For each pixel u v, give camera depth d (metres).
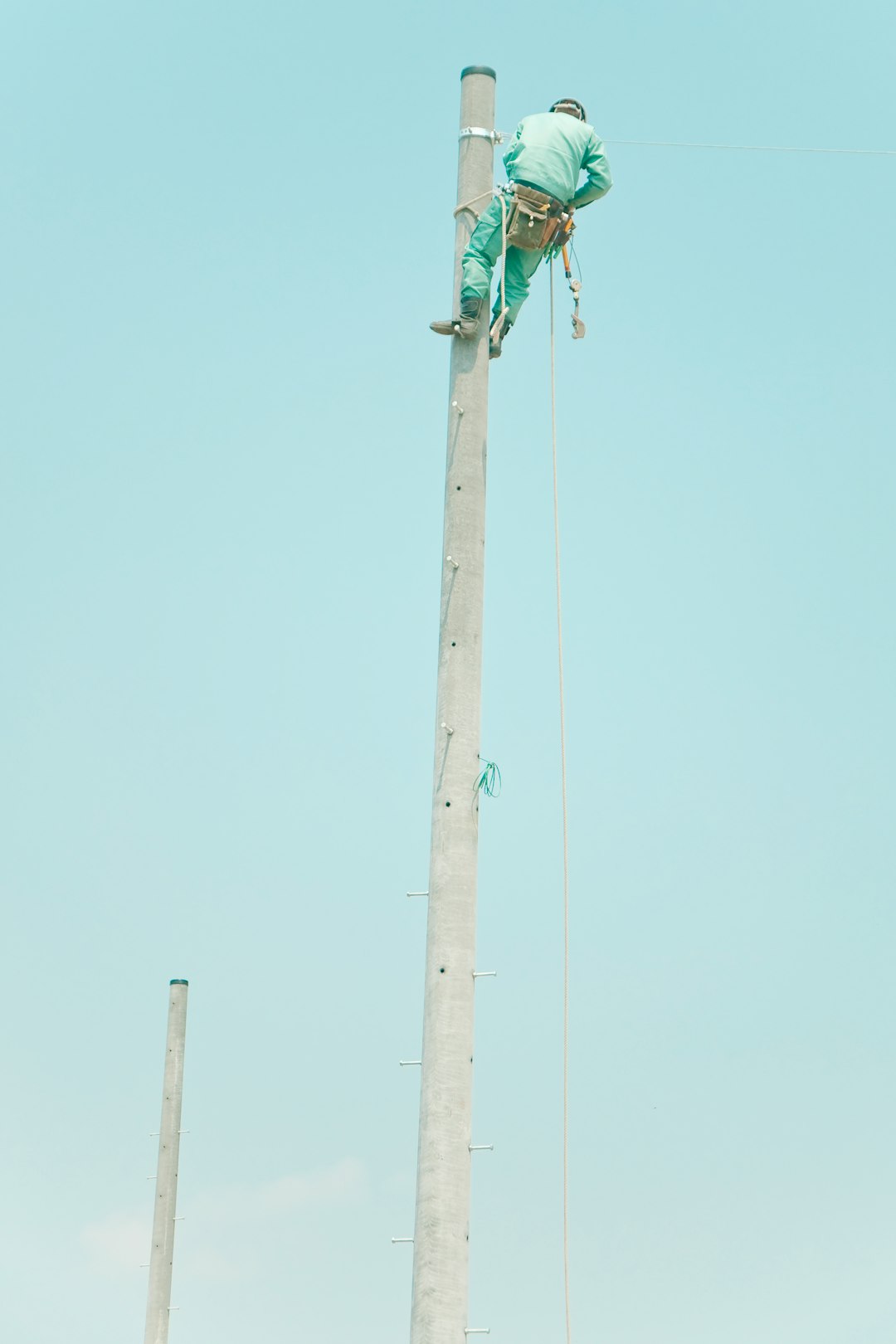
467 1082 9.28
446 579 10.19
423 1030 9.44
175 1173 22.86
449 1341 8.79
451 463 10.42
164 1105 23.16
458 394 10.55
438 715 9.96
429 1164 9.09
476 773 9.88
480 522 10.34
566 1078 9.94
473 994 9.47
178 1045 23.36
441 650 10.06
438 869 9.66
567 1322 9.65
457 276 10.80
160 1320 22.11
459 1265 8.95
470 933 9.56
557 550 10.83
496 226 10.65
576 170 10.78
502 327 11.05
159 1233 22.53
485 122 11.17
